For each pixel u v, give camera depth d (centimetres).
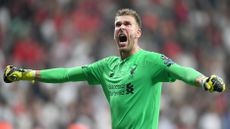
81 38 4050
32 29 4050
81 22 4150
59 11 4200
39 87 3466
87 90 3488
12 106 3156
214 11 4731
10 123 2967
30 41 3959
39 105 3328
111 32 4162
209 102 3781
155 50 4181
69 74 1595
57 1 4247
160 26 4362
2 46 3909
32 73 1609
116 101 1493
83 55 3891
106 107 3516
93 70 1571
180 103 3691
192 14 4609
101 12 4247
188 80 1375
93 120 3300
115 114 1495
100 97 3531
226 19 4750
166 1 4531
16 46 3919
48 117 3312
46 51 3934
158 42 4234
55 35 4059
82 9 4231
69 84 3544
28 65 3825
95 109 3441
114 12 4288
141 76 1478
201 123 3684
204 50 4419
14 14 4128
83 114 3281
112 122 1504
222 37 4616
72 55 3906
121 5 4344
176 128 3553
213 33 4594
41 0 4241
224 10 4778
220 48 4531
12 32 4022
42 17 4159
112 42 4066
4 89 3275
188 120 3638
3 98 3064
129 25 1528
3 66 3638
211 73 4250
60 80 1598
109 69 1541
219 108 3797
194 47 4397
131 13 1539
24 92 3347
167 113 3581
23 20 4106
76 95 3488
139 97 1473
